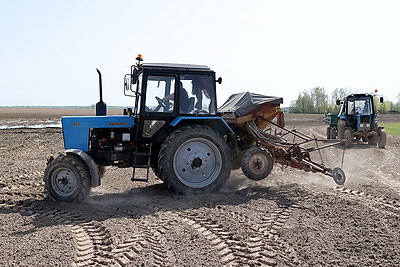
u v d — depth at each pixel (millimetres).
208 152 6902
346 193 6852
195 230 4746
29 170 9281
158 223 5047
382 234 4609
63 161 6191
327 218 5254
